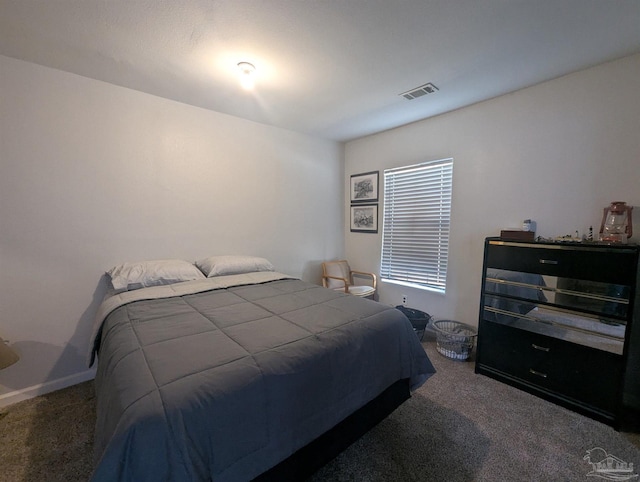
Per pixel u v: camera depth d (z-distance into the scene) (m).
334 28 1.55
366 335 1.49
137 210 2.39
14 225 1.90
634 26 1.52
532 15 1.45
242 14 1.44
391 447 1.50
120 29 1.56
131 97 2.31
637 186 1.81
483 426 1.66
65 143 2.05
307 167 3.61
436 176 2.99
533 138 2.25
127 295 1.90
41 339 2.02
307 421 1.16
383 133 3.48
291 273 3.53
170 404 0.87
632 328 1.67
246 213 3.07
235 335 1.33
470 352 2.54
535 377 1.98
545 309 1.94
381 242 3.63
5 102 1.84
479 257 2.66
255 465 0.98
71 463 1.41
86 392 2.04
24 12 1.41
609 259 1.66
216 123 2.80
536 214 2.26
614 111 1.87
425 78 2.12
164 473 0.80
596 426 1.66
